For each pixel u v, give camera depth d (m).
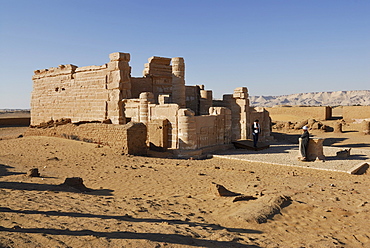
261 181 10.08
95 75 22.23
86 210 6.04
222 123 19.48
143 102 18.95
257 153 17.38
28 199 6.62
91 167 12.25
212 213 6.56
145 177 10.55
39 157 14.66
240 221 5.93
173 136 17.47
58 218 5.32
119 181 9.90
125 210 6.33
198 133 17.45
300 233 5.59
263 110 24.64
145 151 16.45
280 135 29.31
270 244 4.86
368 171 12.62
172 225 5.36
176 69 22.06
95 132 17.95
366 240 5.36
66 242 4.14
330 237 5.41
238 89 22.70
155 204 7.05
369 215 6.61
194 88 26.66
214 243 4.63
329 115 43.72
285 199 7.35
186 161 14.67
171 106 17.58
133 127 15.88
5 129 36.94
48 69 26.73
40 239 4.19
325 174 11.82
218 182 9.90
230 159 15.66
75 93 23.89
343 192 8.50
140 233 4.74
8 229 4.53
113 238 4.39
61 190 7.97
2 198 6.62
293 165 13.50
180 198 7.79
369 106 39.06
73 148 17.03
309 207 7.00
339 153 15.74
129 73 21.23
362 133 28.19
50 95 26.41
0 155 15.18
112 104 20.95
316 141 14.70
